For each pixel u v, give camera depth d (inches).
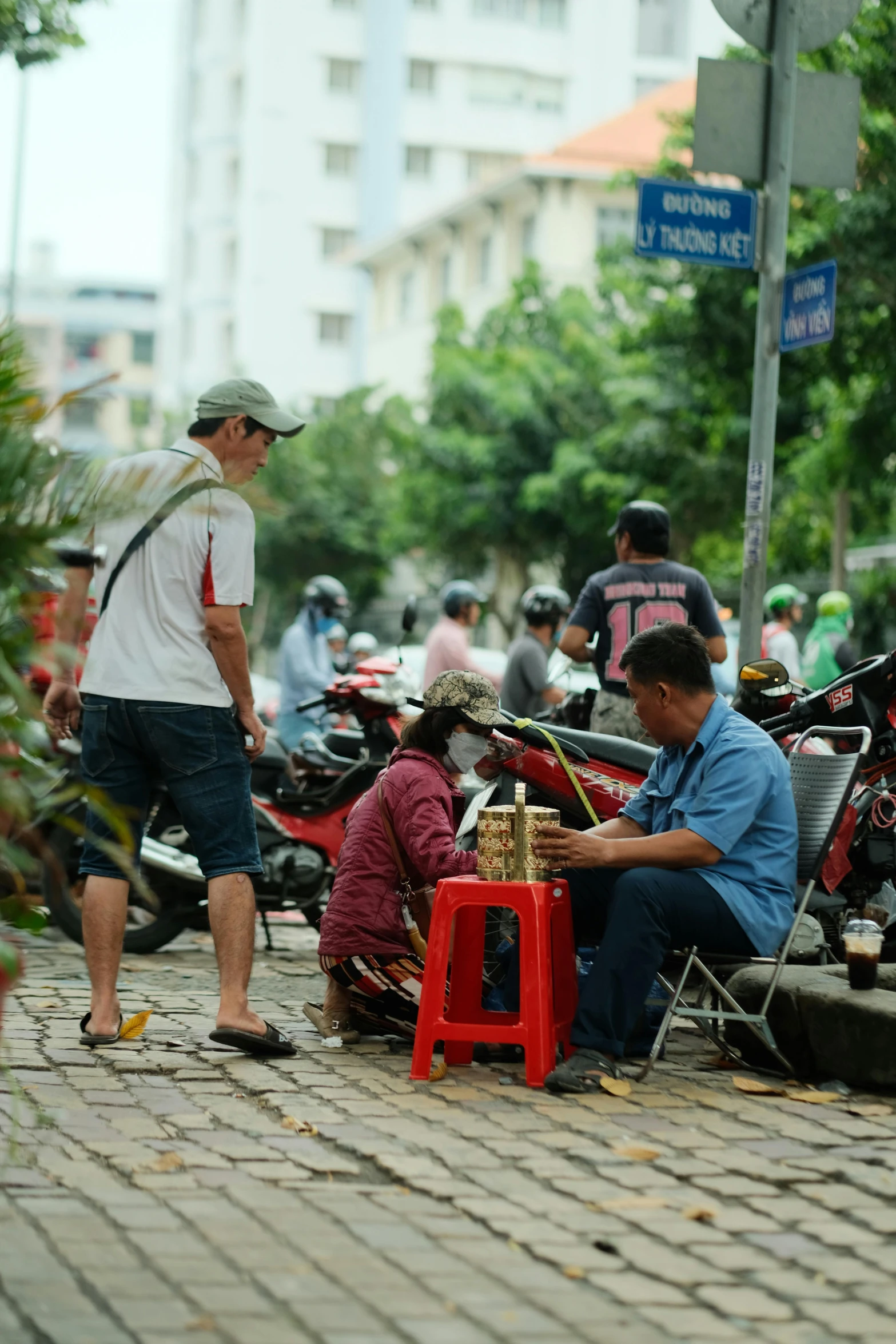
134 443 255.0
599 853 236.1
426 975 237.5
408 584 2256.4
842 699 301.9
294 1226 163.3
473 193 2182.6
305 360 3405.5
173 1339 132.9
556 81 3415.4
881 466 887.1
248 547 256.2
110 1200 170.1
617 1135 204.8
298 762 396.2
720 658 359.6
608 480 1370.6
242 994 251.8
